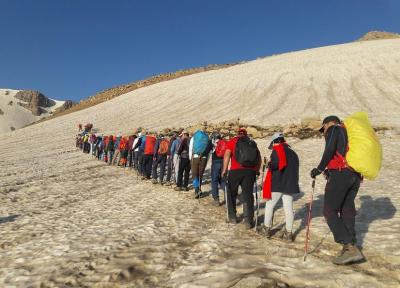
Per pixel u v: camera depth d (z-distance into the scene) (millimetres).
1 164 23703
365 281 4586
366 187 10758
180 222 8133
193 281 4727
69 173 18391
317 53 68562
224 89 55031
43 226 8211
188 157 12562
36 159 26781
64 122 57812
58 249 6418
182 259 5680
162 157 14359
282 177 6578
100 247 6398
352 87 42625
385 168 13547
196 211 9375
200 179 11273
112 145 22625
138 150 16812
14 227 8211
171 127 37156
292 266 5133
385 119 26828
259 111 38406
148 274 5145
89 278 5086
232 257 5613
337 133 5340
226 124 31297
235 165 7566
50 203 11047
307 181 12328
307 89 44969
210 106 46969
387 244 5824
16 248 6633
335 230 5188
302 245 6184
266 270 4910
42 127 56406
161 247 6281
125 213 9297
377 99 36438
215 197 10242
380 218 7469
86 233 7453
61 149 35094
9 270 5508
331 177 5316
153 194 12211
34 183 15164
